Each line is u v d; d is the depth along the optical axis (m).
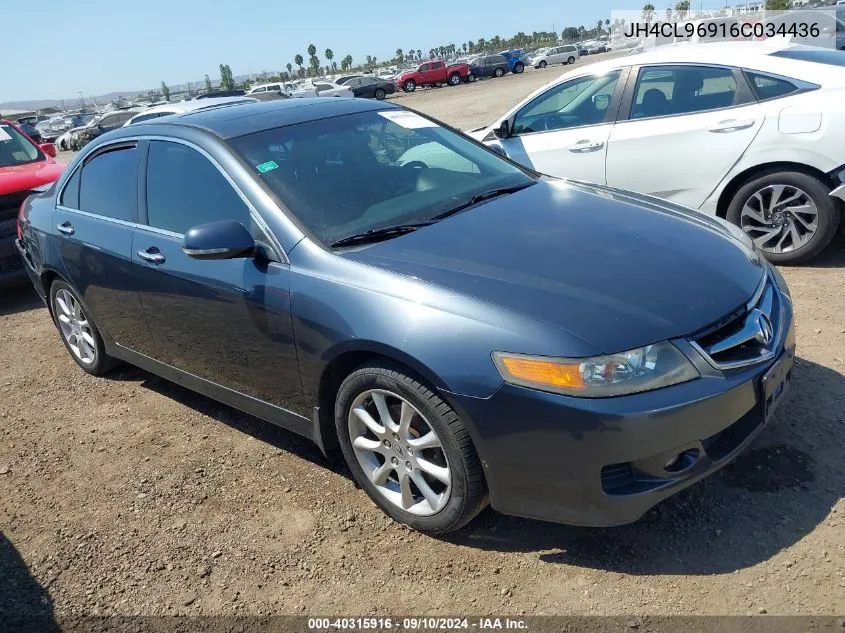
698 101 5.25
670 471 2.38
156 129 3.76
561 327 2.34
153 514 3.14
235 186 3.22
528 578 2.53
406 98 36.47
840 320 4.17
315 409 2.98
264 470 3.39
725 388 2.37
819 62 4.93
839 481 2.79
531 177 3.87
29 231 4.64
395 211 3.21
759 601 2.29
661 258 2.73
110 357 4.54
